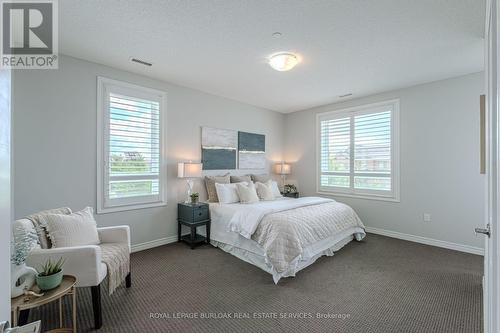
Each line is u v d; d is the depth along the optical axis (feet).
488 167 4.45
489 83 4.17
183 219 12.48
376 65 10.37
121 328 6.04
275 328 6.09
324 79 12.03
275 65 9.66
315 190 17.38
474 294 7.68
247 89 13.65
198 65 10.46
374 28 7.64
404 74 11.36
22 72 8.68
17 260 4.86
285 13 6.94
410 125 13.08
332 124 16.48
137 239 11.51
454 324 6.24
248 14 6.99
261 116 17.53
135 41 8.49
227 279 8.70
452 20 7.20
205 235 13.05
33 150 8.83
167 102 12.57
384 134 14.05
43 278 4.99
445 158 11.98
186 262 10.21
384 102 14.01
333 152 16.42
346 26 7.55
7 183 2.09
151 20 7.28
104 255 6.87
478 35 7.98
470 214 11.30
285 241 8.96
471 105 11.26
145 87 11.72
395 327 6.13
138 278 8.73
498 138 2.68
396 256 10.88
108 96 10.60
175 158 12.92
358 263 10.11
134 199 11.39
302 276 8.95
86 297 7.42
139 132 11.57
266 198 14.08
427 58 9.71
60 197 9.39
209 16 7.09
